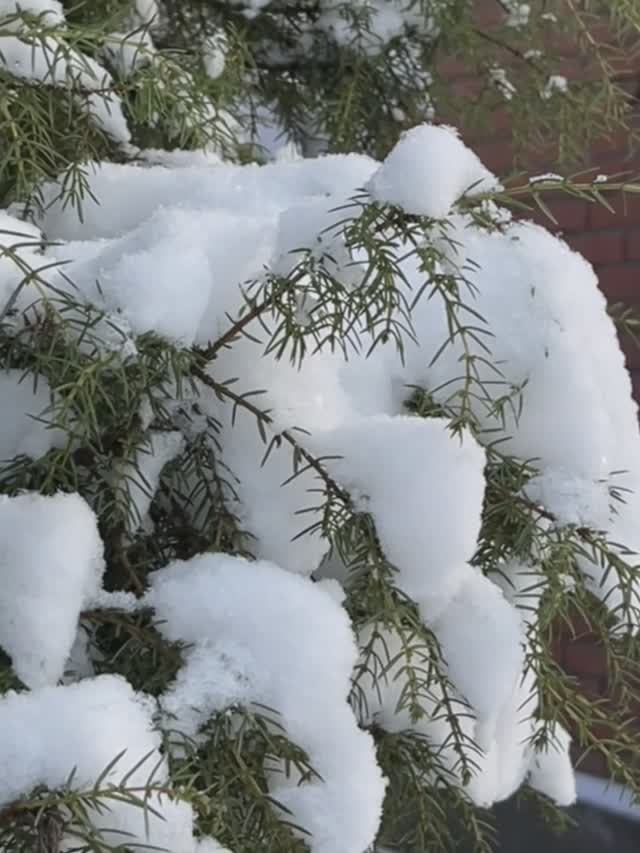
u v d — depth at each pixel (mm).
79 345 763
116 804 692
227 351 825
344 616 777
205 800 698
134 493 821
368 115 1314
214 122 1002
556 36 1370
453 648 856
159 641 770
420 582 815
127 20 1053
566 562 834
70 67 869
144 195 901
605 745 922
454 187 756
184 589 775
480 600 859
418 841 914
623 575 845
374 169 874
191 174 901
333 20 1263
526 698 939
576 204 2201
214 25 1218
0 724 681
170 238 783
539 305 847
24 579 740
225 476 843
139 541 848
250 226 804
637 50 1422
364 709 870
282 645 755
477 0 1383
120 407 796
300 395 836
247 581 777
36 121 859
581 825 1896
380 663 828
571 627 879
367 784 769
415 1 1232
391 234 826
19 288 750
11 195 912
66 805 665
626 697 915
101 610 779
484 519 868
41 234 837
